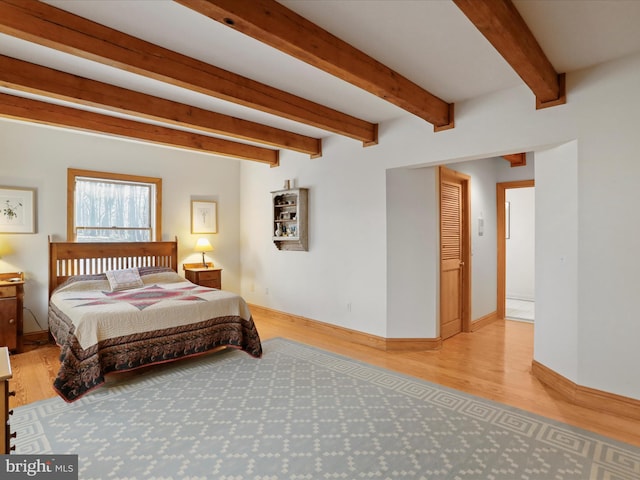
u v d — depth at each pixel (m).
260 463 2.01
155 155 5.35
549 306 3.10
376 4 1.99
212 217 5.93
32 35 1.96
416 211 4.09
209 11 1.77
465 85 3.06
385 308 4.07
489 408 2.65
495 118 3.18
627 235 2.54
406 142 3.83
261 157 5.22
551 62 2.62
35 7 1.97
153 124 4.12
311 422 2.46
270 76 2.92
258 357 3.77
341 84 3.08
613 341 2.59
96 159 4.82
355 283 4.39
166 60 2.48
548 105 2.88
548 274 3.12
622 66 2.56
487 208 5.38
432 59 2.62
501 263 5.62
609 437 2.27
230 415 2.55
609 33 2.25
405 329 4.08
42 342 4.30
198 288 4.45
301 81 3.02
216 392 2.94
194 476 1.91
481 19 1.82
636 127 2.50
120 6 2.02
